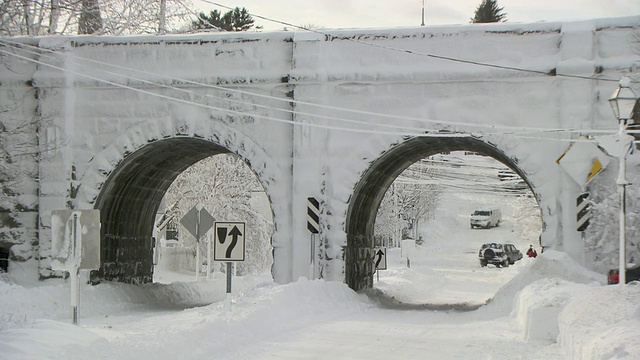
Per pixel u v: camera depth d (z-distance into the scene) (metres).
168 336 12.23
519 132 22.70
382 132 23.55
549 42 22.75
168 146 26.11
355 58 23.84
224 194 43.72
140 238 29.50
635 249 21.77
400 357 12.65
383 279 37.62
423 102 23.50
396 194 69.00
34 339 10.89
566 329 11.84
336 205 23.78
